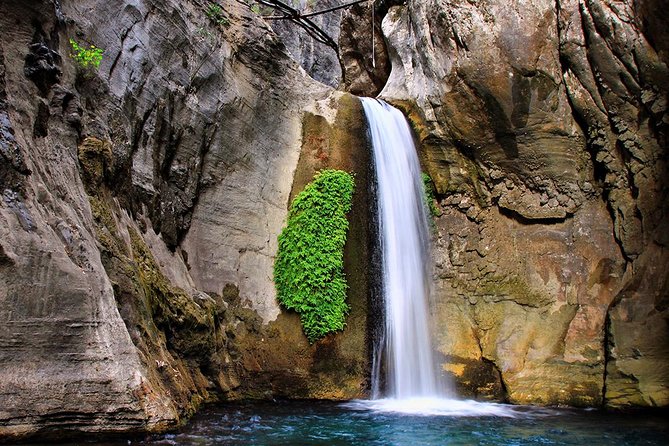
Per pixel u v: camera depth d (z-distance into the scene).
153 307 8.49
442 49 13.19
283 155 12.90
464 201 13.38
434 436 8.13
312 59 28.28
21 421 5.89
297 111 13.29
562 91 12.30
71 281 6.46
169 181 10.57
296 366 11.10
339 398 10.93
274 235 12.27
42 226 6.57
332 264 11.78
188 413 8.20
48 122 7.59
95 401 6.22
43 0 7.72
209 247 11.21
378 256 12.38
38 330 6.17
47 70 7.58
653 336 10.68
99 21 9.05
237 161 11.99
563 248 12.55
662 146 11.32
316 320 11.44
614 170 12.02
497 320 12.27
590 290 12.05
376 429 8.41
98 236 7.54
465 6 12.74
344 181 12.55
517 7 12.34
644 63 11.12
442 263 13.12
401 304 12.39
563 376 11.16
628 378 10.55
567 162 12.52
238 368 10.58
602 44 11.58
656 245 11.30
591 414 10.05
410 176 13.45
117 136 8.98
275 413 9.32
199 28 11.38
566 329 11.79
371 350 11.57
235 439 7.31
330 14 28.75
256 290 11.64
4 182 6.45
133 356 6.72
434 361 12.11
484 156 13.12
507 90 12.35
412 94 14.20
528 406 10.80
